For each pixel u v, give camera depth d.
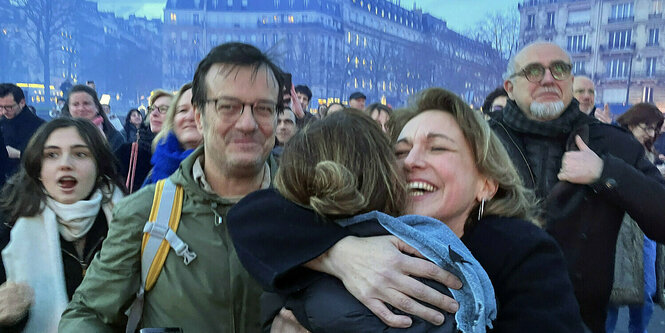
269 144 1.39
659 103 23.22
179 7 62.28
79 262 1.79
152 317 1.29
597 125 2.10
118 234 1.30
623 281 2.42
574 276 1.92
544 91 2.10
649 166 2.04
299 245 0.92
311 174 0.93
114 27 65.88
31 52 50.62
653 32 23.41
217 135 1.32
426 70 32.75
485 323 0.88
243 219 1.00
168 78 64.00
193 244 1.28
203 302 1.25
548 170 2.08
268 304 1.03
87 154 1.87
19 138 4.89
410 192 1.11
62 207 1.77
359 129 0.97
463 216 1.16
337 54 54.47
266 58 1.38
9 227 1.74
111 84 63.81
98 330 1.28
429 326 0.83
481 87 20.34
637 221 1.81
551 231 1.94
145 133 3.34
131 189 3.18
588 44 24.33
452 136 1.10
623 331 3.85
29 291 1.63
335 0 54.91
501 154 1.18
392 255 0.86
